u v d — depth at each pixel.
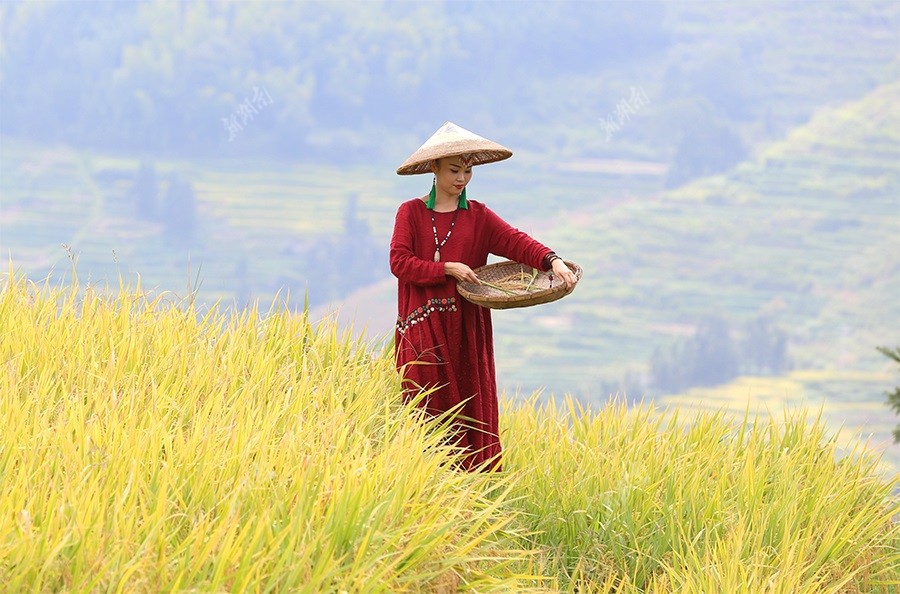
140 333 12.64
